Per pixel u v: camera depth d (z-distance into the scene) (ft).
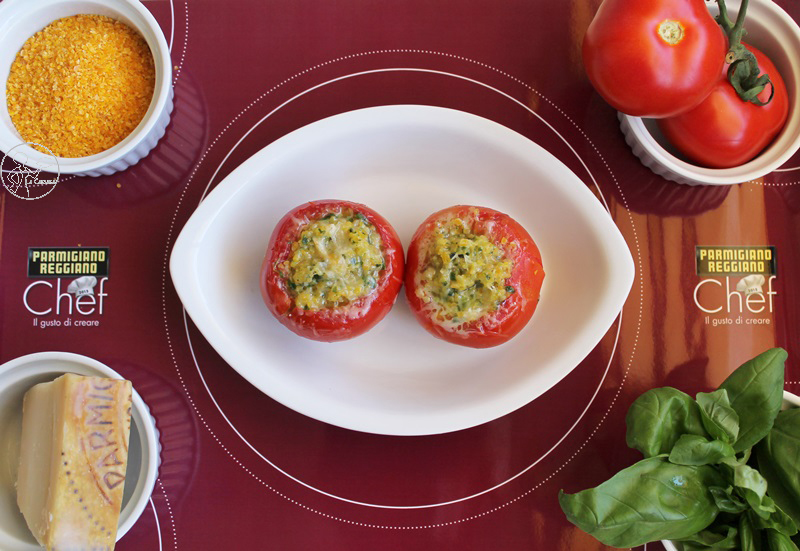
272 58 1.48
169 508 1.41
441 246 1.27
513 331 1.30
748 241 1.46
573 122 1.48
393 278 1.29
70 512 1.25
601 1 1.49
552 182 1.39
